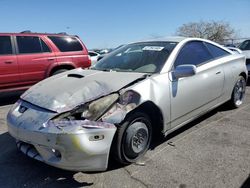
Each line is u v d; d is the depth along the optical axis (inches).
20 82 293.4
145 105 142.6
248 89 323.9
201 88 177.2
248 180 127.6
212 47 203.0
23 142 136.3
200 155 151.6
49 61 308.7
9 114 144.5
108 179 130.7
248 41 421.1
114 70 166.7
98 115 125.3
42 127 122.2
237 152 154.7
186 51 176.4
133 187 124.4
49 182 130.0
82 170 122.6
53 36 319.3
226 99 214.4
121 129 131.6
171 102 154.6
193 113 175.9
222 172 134.6
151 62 163.8
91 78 148.1
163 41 183.8
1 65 278.8
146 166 140.8
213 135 178.4
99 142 122.3
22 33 299.3
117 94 132.1
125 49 190.4
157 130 157.2
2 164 146.4
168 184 125.9
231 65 213.0
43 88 148.3
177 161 145.4
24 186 127.4
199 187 123.3
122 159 136.4
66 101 129.6
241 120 205.6
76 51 332.5
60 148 118.6
